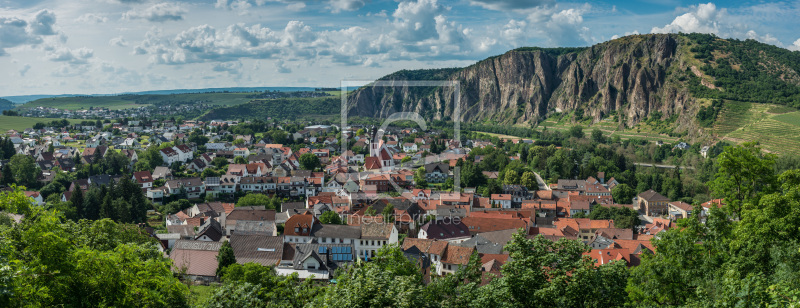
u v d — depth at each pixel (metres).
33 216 34.75
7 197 33.97
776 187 47.22
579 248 28.62
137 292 32.78
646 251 40.31
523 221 121.38
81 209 147.62
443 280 30.62
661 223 132.75
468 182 179.50
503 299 27.77
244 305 34.22
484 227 117.81
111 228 57.00
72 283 30.06
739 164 47.88
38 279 27.98
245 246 94.06
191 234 116.44
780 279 33.25
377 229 103.75
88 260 30.78
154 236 111.69
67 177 196.00
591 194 188.25
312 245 95.44
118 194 154.88
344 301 28.52
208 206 148.62
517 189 176.38
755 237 38.44
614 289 27.64
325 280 83.94
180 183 178.00
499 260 85.38
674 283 36.69
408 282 28.25
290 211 136.38
